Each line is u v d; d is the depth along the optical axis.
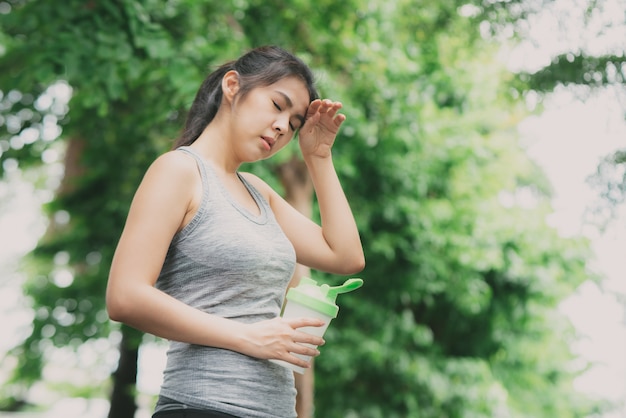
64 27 5.30
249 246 1.85
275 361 1.85
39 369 9.16
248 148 1.93
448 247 8.31
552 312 9.38
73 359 9.05
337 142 6.85
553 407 9.77
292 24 6.57
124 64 5.45
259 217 1.93
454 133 7.72
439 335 9.53
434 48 7.09
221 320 1.77
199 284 1.84
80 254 8.52
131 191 7.87
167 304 1.74
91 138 7.75
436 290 8.58
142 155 7.77
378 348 8.23
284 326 1.81
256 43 6.40
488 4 6.21
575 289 9.64
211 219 1.85
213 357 1.79
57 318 8.49
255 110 1.92
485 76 7.55
